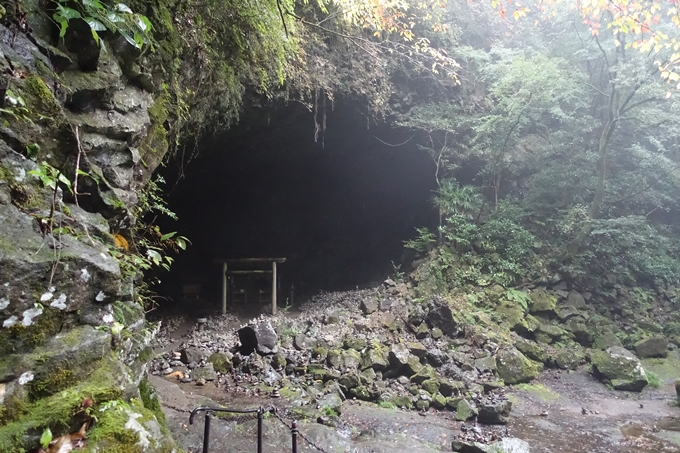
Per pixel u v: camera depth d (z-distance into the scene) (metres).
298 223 15.92
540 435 6.12
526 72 10.86
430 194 13.29
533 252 11.55
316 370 7.43
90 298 1.96
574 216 11.54
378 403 6.88
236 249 15.80
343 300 11.53
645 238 11.55
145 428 1.78
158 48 3.78
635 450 5.75
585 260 11.25
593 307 10.77
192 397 6.00
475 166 12.72
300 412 5.78
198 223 15.51
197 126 6.14
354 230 15.54
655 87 10.75
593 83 13.01
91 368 1.82
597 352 8.95
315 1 8.41
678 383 7.50
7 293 1.66
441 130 11.78
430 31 11.48
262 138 11.16
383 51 10.73
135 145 3.50
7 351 1.64
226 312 11.88
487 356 8.50
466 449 5.26
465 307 10.09
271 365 7.66
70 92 2.74
